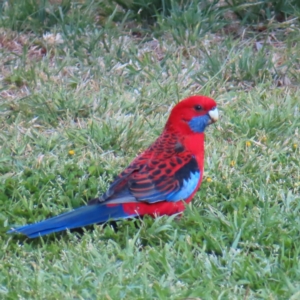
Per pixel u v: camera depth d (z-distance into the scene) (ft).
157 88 40.22
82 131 36.52
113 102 39.22
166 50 43.86
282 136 36.47
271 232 28.17
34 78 40.88
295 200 30.89
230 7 46.65
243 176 32.83
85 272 25.90
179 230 28.48
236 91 40.81
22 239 28.45
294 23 46.11
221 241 27.53
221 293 24.49
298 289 24.82
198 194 31.30
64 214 27.84
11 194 31.65
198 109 29.25
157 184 28.43
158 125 37.24
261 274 25.80
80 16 46.14
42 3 46.39
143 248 27.86
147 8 46.73
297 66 42.75
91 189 31.71
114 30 45.44
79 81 41.01
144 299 24.34
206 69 42.11
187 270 25.77
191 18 45.29
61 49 43.80
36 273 25.82
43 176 33.01
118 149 35.70
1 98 39.50
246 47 43.24
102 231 28.40
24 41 44.80
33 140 36.27
